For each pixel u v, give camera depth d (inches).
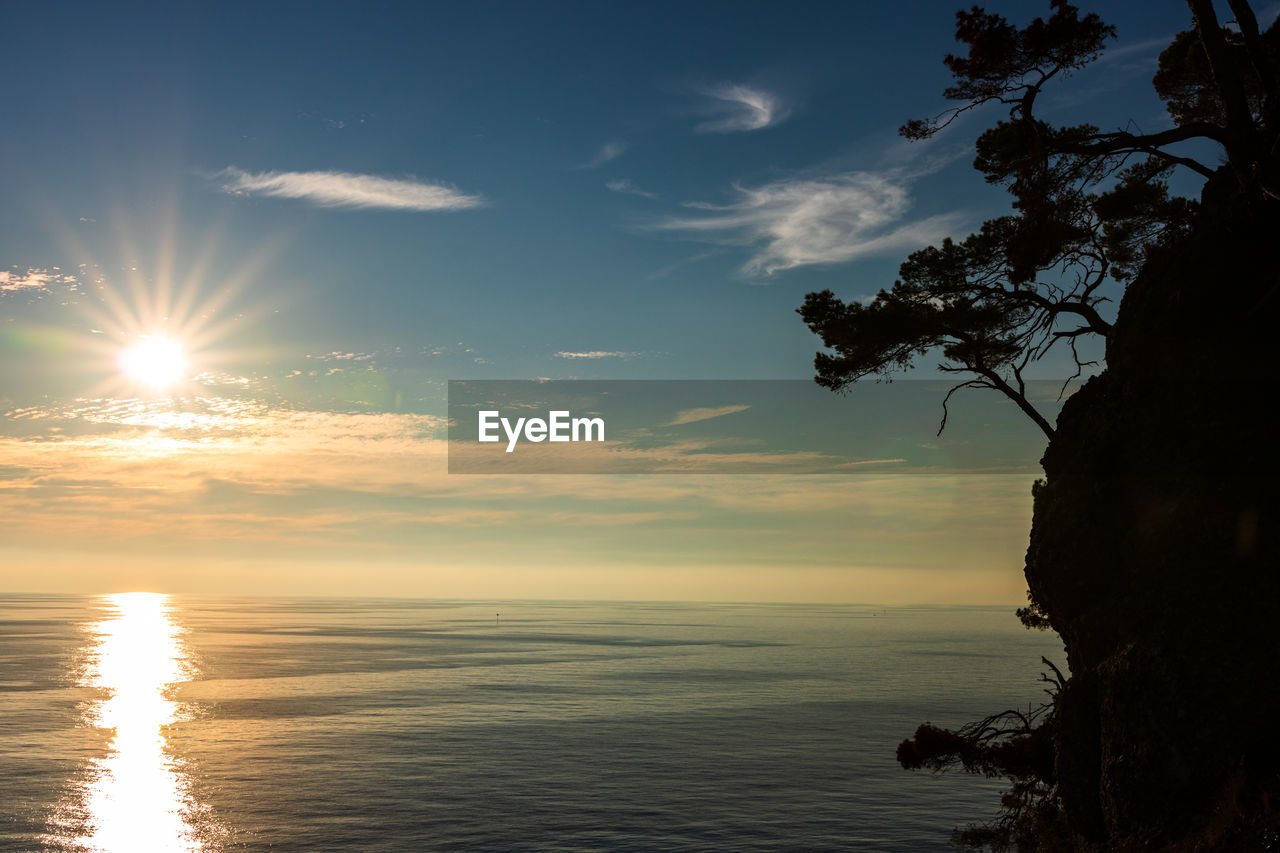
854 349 972.6
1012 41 742.5
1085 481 778.2
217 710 7416.3
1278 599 633.6
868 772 4662.9
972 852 974.4
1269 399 685.9
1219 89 710.5
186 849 3139.8
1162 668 661.3
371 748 5546.3
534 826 3440.0
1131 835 641.6
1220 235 737.0
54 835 3341.5
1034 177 801.6
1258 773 588.7
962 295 938.7
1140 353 767.1
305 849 3125.0
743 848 3058.6
